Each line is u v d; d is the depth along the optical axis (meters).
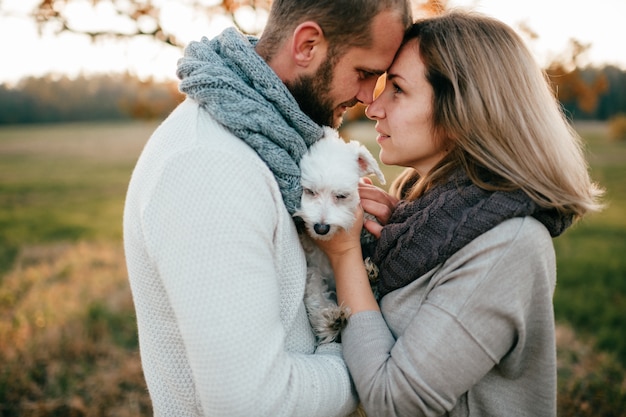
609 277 7.84
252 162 1.57
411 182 2.51
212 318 1.41
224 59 1.77
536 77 1.94
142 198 1.56
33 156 29.92
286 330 1.73
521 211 1.73
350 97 1.93
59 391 4.69
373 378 1.72
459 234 1.77
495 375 1.89
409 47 2.02
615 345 5.45
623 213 13.43
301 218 2.28
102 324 5.99
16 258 9.36
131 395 4.69
